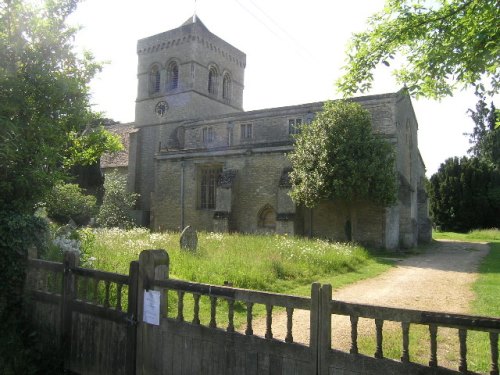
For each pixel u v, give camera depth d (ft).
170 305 27.30
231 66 136.98
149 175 124.57
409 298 34.17
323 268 45.52
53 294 21.42
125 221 104.68
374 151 70.38
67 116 31.14
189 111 120.26
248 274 36.47
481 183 142.72
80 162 38.40
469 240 111.24
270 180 89.10
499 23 17.95
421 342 22.07
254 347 14.35
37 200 28.12
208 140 109.81
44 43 29.89
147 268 17.17
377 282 42.11
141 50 131.54
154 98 127.65
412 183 97.25
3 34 28.19
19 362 20.15
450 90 22.82
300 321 26.32
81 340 19.58
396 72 23.65
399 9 20.89
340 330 24.36
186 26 122.83
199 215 99.40
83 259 31.81
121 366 17.69
